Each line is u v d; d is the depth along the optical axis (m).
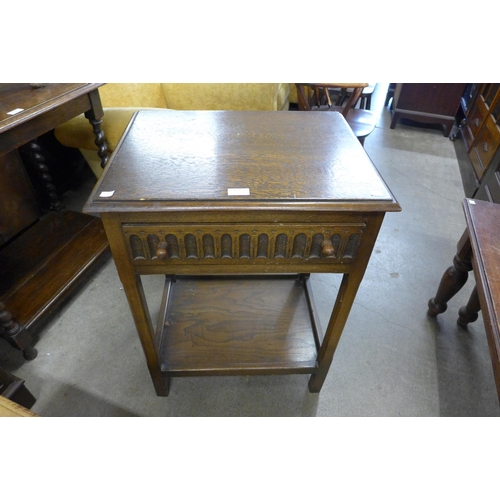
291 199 0.60
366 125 1.78
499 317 0.65
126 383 1.10
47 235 1.47
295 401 1.07
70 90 1.07
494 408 1.06
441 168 2.31
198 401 1.06
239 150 0.75
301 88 1.72
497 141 1.73
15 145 0.91
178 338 1.05
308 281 1.24
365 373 1.14
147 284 1.44
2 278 1.26
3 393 0.95
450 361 1.19
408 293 1.43
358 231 0.65
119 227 0.62
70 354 1.17
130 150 0.74
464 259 1.12
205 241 0.66
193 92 1.93
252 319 1.11
